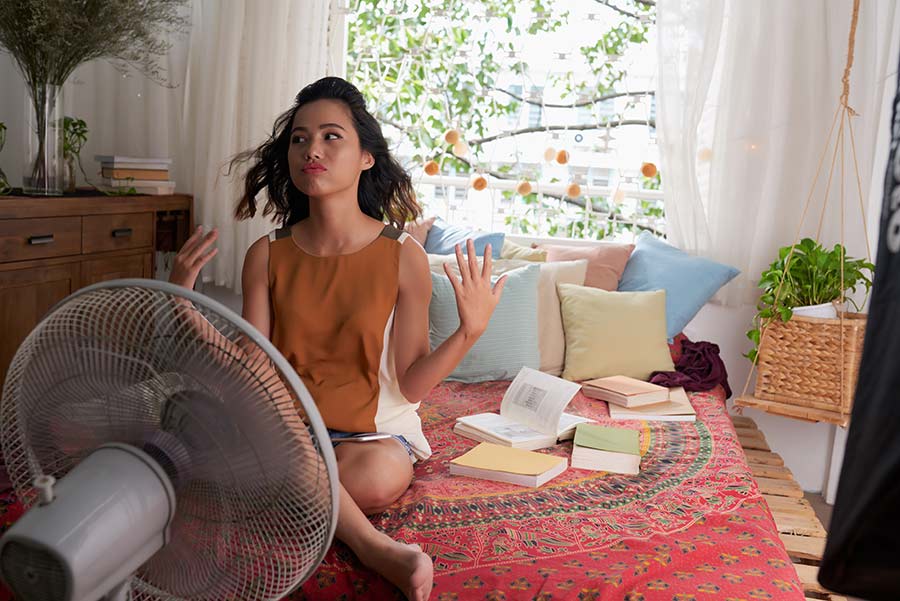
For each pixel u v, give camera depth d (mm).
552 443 2207
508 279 2896
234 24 3514
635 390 2619
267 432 909
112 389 944
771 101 3248
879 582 513
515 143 3744
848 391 2838
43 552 830
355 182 1886
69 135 3264
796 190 3283
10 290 2613
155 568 1005
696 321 3467
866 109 3201
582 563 1513
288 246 1922
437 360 1771
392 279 1864
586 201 3721
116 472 896
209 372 905
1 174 2977
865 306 3268
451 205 3830
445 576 1476
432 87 3738
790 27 3213
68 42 2879
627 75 3629
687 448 2209
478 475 1931
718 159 3346
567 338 2975
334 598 1483
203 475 935
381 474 1687
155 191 3459
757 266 3346
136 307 919
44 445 1005
